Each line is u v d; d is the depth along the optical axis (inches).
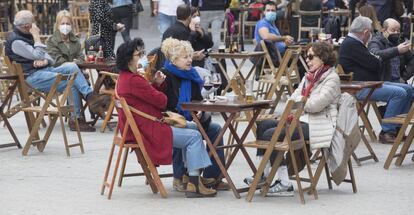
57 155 657.6
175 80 529.7
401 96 701.3
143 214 478.6
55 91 654.5
